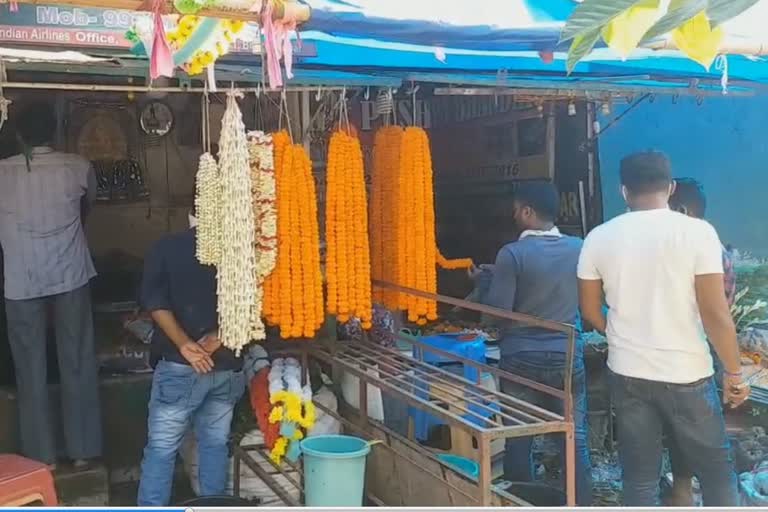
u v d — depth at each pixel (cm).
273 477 377
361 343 416
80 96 528
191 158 578
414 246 347
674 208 395
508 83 367
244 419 390
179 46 212
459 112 619
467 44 246
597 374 484
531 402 365
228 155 288
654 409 295
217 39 214
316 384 415
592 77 379
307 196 313
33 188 385
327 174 326
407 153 344
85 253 406
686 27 134
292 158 310
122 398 432
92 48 257
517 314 299
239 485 379
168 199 577
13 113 421
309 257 314
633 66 339
